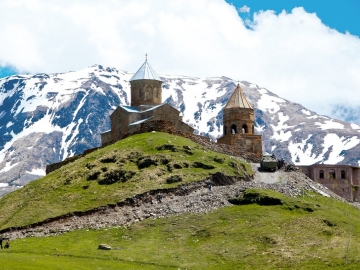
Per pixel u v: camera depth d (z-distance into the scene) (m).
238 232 103.06
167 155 135.25
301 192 128.00
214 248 98.81
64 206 120.88
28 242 105.69
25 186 136.62
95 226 112.38
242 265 92.75
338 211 115.56
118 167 132.12
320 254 93.25
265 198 113.50
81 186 128.62
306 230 102.56
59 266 88.25
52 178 135.00
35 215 118.44
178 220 109.94
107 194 123.31
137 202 120.06
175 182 125.62
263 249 97.06
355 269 87.50
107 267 90.56
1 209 126.50
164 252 98.69
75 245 102.94
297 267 90.12
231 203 115.50
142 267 91.75
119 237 106.50
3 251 98.75
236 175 134.50
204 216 110.25
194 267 92.62
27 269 83.94
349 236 100.31
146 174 128.88
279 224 104.94
